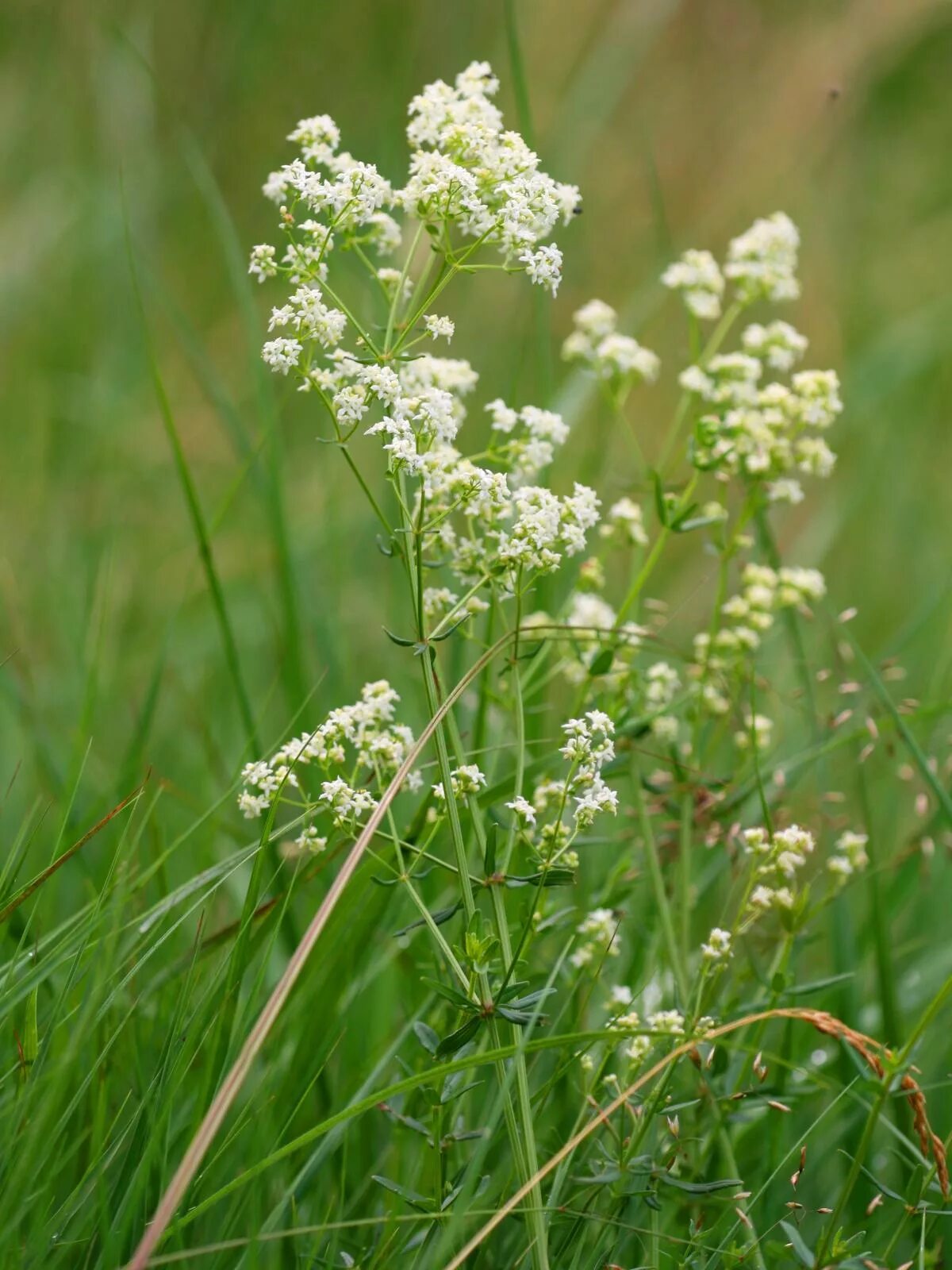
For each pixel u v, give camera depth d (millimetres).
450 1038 2230
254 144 7777
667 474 3486
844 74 7570
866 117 9000
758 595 3230
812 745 3473
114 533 4688
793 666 4449
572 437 5691
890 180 8703
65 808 2930
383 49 8219
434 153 2363
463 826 2945
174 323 4301
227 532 5500
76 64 8078
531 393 5953
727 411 3244
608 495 4781
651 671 3246
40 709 4109
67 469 5832
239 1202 2449
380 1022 3127
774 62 7797
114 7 8031
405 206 2414
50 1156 2391
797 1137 3037
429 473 2357
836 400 3180
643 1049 2482
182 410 6191
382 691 2516
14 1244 2164
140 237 6812
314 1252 2275
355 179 2283
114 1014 2730
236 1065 2004
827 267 7547
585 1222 2422
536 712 3289
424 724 3908
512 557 2449
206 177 4316
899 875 3590
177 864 3539
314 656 4258
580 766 2561
